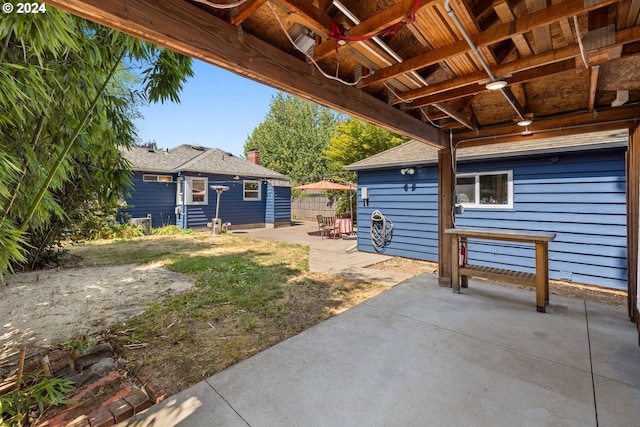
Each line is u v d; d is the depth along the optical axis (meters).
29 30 1.88
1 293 4.37
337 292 4.45
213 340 2.91
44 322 3.36
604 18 1.87
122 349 2.74
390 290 4.15
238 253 7.62
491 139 3.99
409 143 8.58
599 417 1.71
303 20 1.70
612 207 4.66
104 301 4.03
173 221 12.63
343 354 2.45
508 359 2.35
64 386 2.08
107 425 1.78
